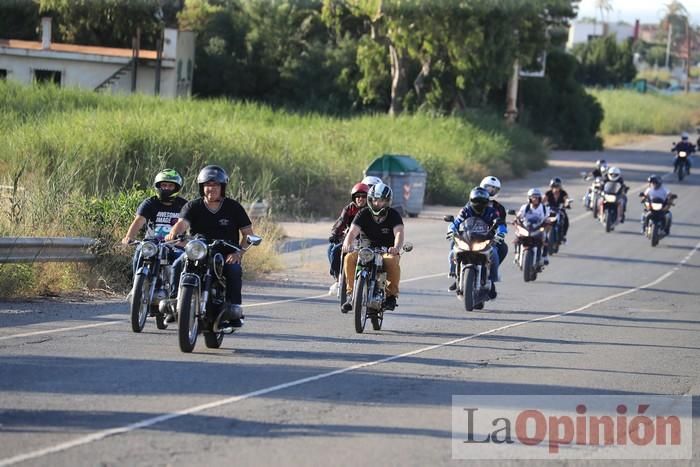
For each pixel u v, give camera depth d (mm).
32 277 31016
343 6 126188
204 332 23609
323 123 93500
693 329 33406
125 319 27719
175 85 115875
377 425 16953
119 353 22406
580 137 150250
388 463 14711
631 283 46844
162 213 25172
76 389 18484
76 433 15414
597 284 45906
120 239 34531
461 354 25188
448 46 116375
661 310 38281
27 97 79562
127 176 50625
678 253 60656
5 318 26844
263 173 64938
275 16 138125
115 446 14781
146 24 124688
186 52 123875
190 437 15516
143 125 62938
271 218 56156
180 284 22422
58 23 126625
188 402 17859
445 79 124062
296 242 53219
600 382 22266
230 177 60406
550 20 131500
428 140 98000
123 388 18750
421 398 19328
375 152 82188
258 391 19125
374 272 27625
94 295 32125
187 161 61125
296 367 21953
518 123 137875
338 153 79375
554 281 46250
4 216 34906
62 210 35938
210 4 145125
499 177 104062
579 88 154625
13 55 109750
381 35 121562
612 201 68875
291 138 77562
